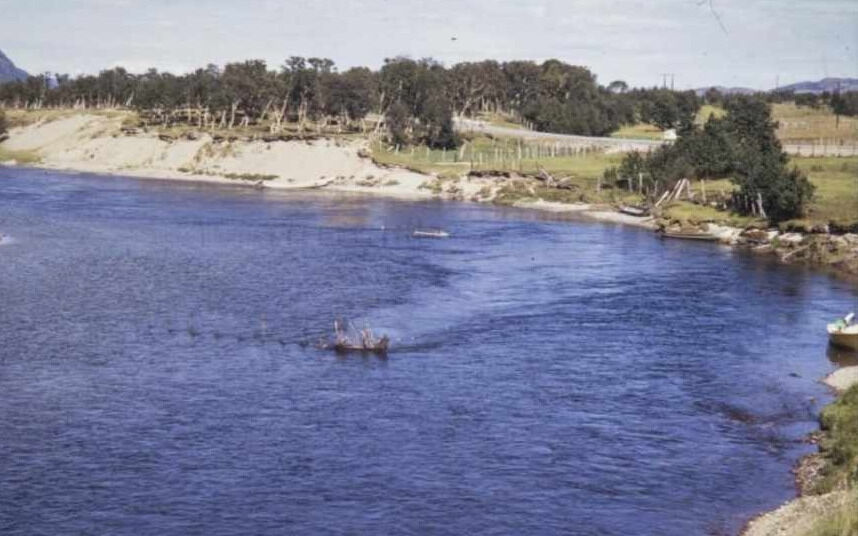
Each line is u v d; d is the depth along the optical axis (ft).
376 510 169.99
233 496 175.01
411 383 243.60
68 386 238.27
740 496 176.55
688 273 404.57
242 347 276.82
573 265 421.18
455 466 189.88
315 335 290.35
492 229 542.16
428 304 334.65
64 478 182.29
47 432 206.18
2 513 167.32
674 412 223.10
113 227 516.32
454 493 177.27
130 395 231.71
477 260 432.25
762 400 232.73
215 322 305.73
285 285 367.04
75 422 212.43
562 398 232.32
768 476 185.68
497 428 211.20
